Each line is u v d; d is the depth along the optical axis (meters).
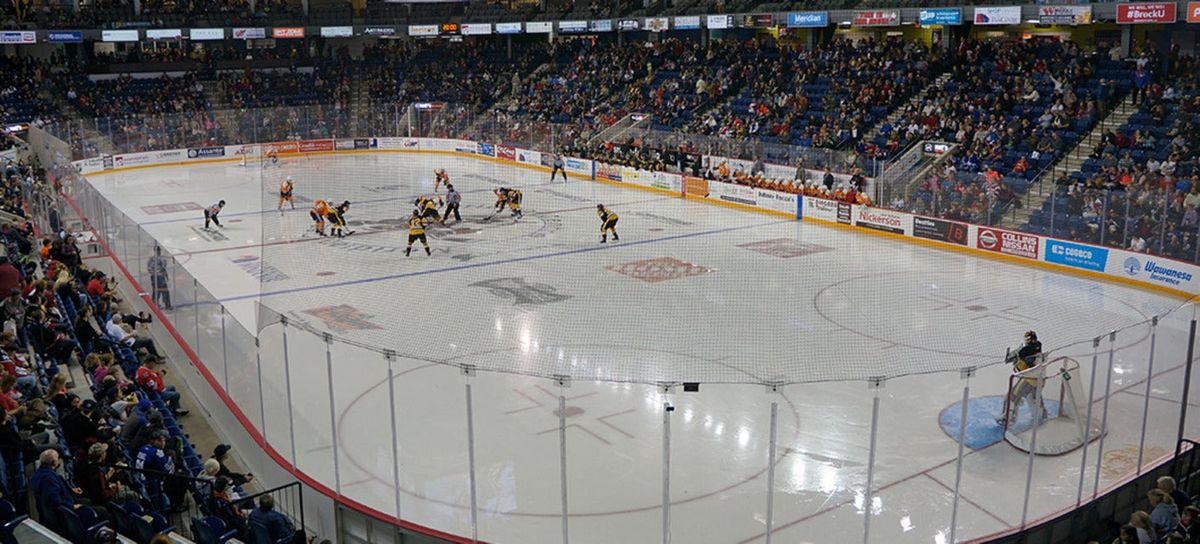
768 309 22.36
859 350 19.16
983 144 33.06
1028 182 27.92
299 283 25.03
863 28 47.88
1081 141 32.34
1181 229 23.66
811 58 44.69
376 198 39.19
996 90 36.34
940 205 29.92
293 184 42.28
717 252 29.06
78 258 22.89
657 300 23.23
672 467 13.45
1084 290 24.33
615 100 49.66
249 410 14.36
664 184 40.56
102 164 46.41
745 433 14.59
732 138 41.38
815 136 38.94
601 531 11.79
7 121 48.69
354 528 12.12
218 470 11.77
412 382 15.80
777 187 35.59
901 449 14.05
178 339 18.45
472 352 18.92
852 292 24.06
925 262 27.73
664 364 18.16
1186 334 18.59
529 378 16.64
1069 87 34.31
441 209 36.38
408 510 12.03
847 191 32.97
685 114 45.75
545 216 35.41
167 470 11.89
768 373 17.64
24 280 17.91
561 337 20.00
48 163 39.66
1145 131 30.98
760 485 12.97
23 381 12.99
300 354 15.59
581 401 15.77
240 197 39.53
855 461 13.66
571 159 45.56
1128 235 24.89
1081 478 12.13
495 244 30.14
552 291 24.09
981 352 18.97
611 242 30.52
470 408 11.04
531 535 11.63
